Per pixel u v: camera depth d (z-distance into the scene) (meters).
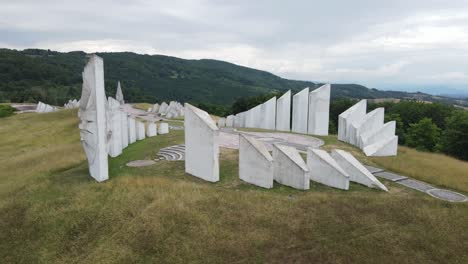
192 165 16.31
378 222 11.36
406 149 23.27
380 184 14.33
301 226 11.02
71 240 11.02
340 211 11.98
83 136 16.22
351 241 10.31
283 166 14.97
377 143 20.61
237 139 25.39
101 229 11.37
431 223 11.30
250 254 9.80
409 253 9.88
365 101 25.75
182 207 11.98
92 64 14.36
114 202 12.70
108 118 20.22
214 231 10.78
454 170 16.61
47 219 12.02
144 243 10.45
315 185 14.95
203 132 15.29
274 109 32.41
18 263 10.16
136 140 26.67
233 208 12.08
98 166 14.99
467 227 11.17
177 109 49.78
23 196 14.02
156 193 13.18
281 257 9.66
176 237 10.62
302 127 29.97
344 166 15.88
